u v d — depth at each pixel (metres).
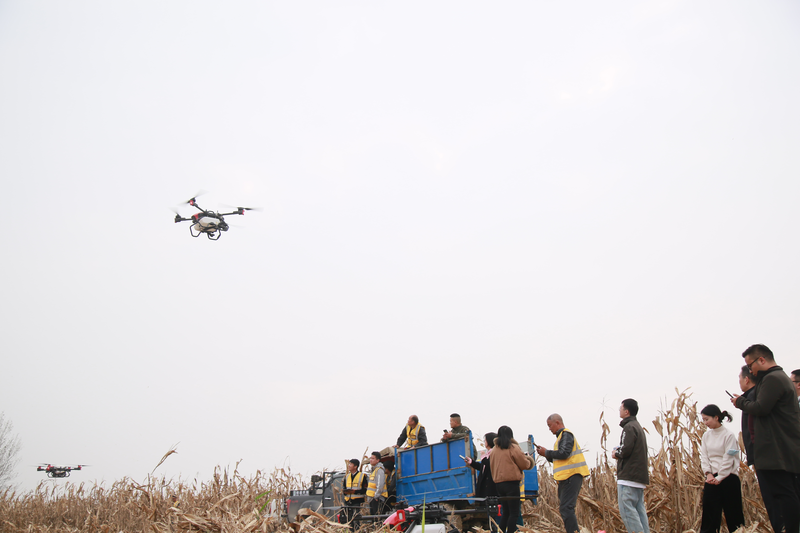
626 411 7.65
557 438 8.35
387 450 12.29
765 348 5.97
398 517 7.99
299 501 13.46
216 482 14.51
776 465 5.55
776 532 5.57
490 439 10.26
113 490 15.41
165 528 7.75
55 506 15.05
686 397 8.52
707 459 7.08
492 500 9.30
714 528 6.98
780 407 5.66
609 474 9.45
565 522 7.92
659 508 8.20
